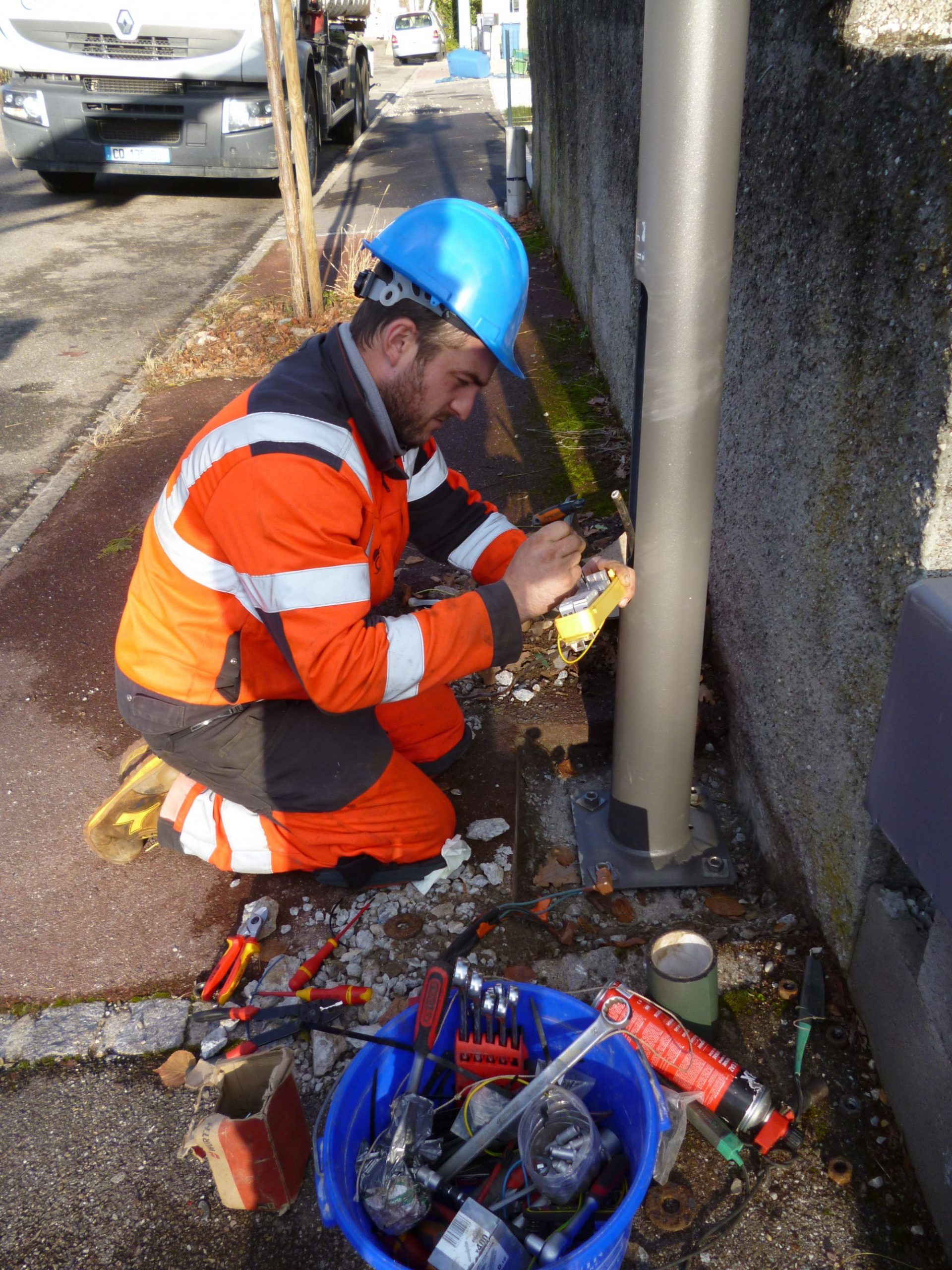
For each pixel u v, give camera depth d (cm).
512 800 242
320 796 207
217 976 199
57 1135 176
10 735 279
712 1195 158
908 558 139
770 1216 155
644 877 218
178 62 773
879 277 143
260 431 164
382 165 1086
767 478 204
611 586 179
